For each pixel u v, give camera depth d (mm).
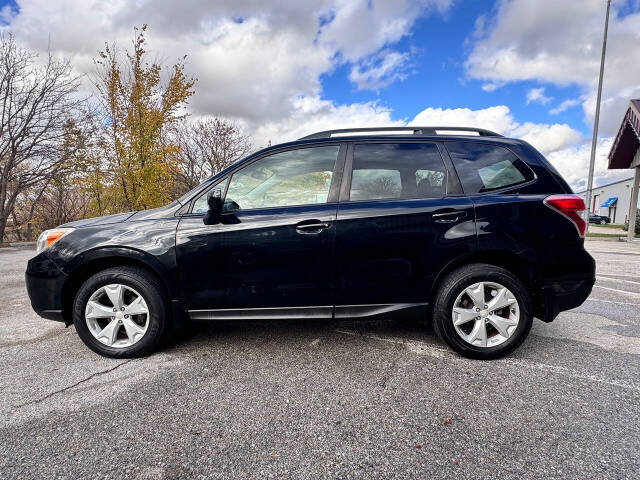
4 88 15688
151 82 14070
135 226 2811
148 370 2586
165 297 2826
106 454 1704
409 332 3342
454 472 1562
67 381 2430
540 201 2709
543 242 2676
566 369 2555
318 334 3295
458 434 1826
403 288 2738
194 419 1979
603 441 1761
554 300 2703
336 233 2701
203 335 3289
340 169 2873
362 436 1818
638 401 2125
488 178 2816
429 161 2867
